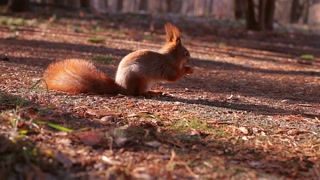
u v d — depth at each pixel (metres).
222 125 8.66
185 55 11.05
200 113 9.45
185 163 6.46
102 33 29.50
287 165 6.93
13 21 30.11
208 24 42.47
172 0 81.44
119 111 8.98
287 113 10.42
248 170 6.54
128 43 25.30
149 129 7.96
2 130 7.02
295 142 8.09
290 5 76.88
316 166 6.88
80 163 6.19
